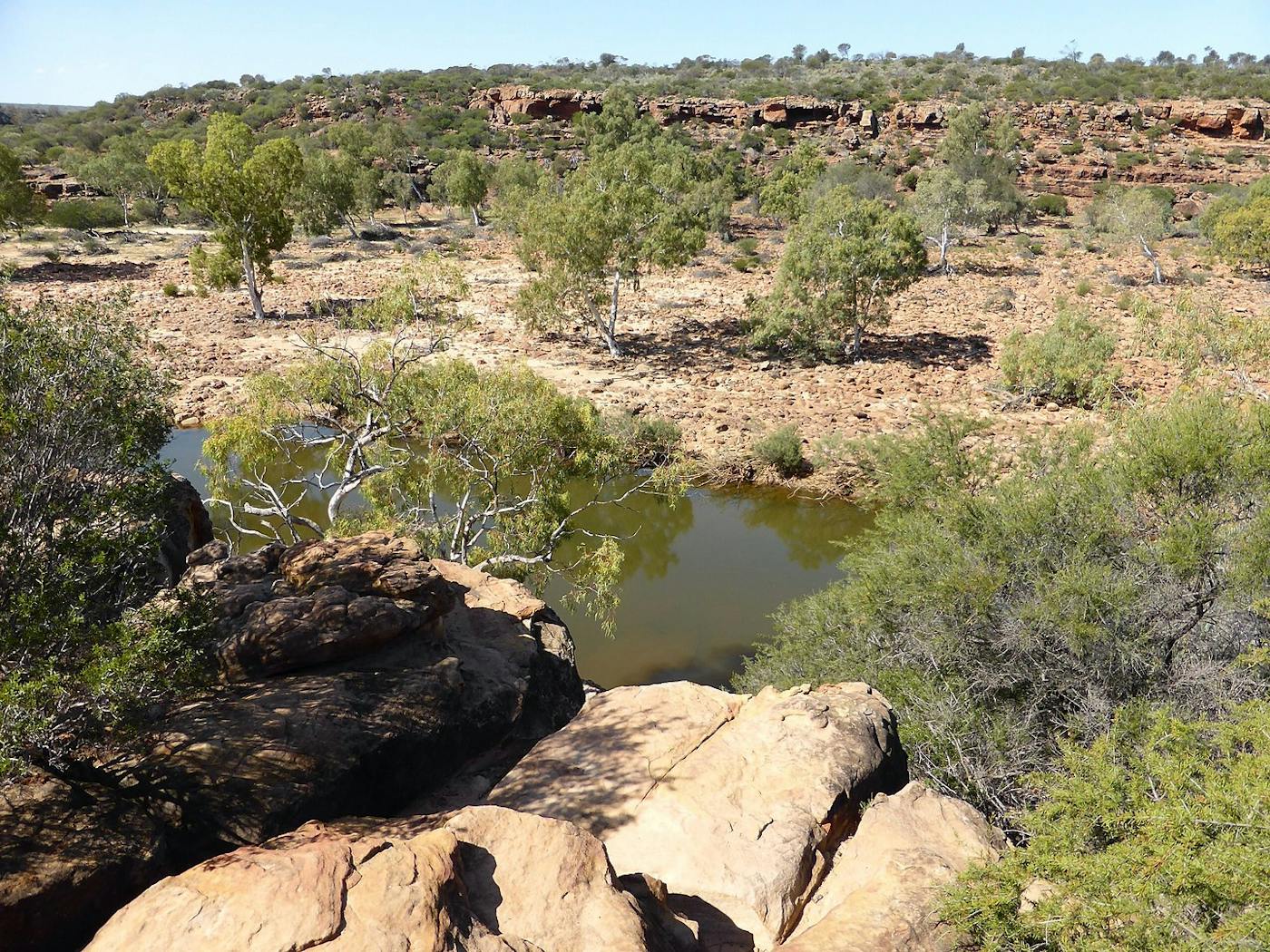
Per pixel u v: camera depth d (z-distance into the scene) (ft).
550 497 50.96
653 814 19.47
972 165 233.14
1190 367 70.23
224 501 49.21
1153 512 39.32
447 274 54.03
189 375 105.50
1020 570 36.73
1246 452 37.17
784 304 115.65
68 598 18.51
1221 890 14.56
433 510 52.19
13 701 16.08
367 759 21.91
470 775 24.99
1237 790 16.29
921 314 141.28
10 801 16.87
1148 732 28.35
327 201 216.74
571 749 22.34
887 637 38.34
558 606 61.46
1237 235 169.07
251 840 18.80
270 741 21.40
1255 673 31.99
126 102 480.64
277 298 150.30
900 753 23.56
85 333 22.43
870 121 343.87
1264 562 32.53
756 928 16.89
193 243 212.02
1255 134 316.60
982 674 34.42
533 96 376.27
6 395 19.81
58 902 15.39
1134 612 33.81
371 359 51.83
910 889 17.08
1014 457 58.54
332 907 12.80
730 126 361.51
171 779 19.65
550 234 111.24
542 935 13.92
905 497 54.39
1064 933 15.61
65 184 275.80
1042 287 161.79
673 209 118.83
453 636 30.76
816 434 89.71
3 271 24.47
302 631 25.43
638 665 53.67
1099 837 19.42
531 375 51.70
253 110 407.23
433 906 13.16
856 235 114.93
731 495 82.64
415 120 377.30
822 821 19.47
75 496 20.57
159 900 12.96
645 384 105.81
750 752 21.72
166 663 19.67
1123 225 167.63
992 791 31.27
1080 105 337.11
